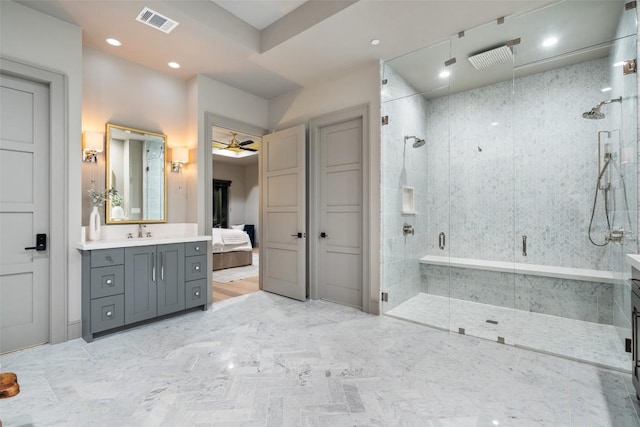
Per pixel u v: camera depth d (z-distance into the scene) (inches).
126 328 110.9
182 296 123.3
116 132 122.3
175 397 69.2
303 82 149.2
